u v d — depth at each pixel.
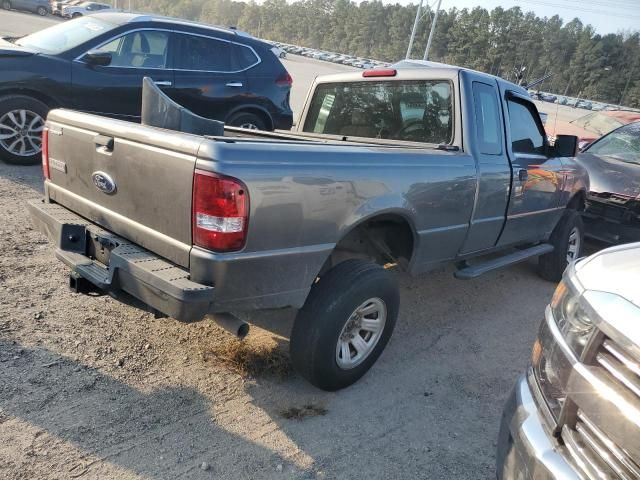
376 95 4.64
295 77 29.06
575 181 5.65
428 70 4.29
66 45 7.09
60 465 2.52
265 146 2.74
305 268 2.96
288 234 2.82
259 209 2.66
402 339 4.23
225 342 3.75
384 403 3.36
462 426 3.23
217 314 2.85
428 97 4.28
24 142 6.85
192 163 2.61
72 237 3.23
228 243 2.60
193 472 2.60
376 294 3.29
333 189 2.98
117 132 2.99
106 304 4.02
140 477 2.52
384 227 3.83
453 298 5.17
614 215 6.61
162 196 2.77
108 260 3.14
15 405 2.86
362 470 2.77
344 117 4.88
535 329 4.76
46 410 2.86
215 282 2.64
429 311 4.82
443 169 3.72
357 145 3.40
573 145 4.88
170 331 3.81
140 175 2.88
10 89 6.58
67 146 3.43
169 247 2.78
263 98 8.45
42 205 3.60
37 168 6.95
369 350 3.46
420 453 2.95
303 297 3.02
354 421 3.14
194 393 3.19
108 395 3.06
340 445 2.93
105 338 3.60
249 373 3.46
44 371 3.16
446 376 3.77
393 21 108.06
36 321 3.64
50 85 6.77
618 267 2.11
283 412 3.14
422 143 4.14
